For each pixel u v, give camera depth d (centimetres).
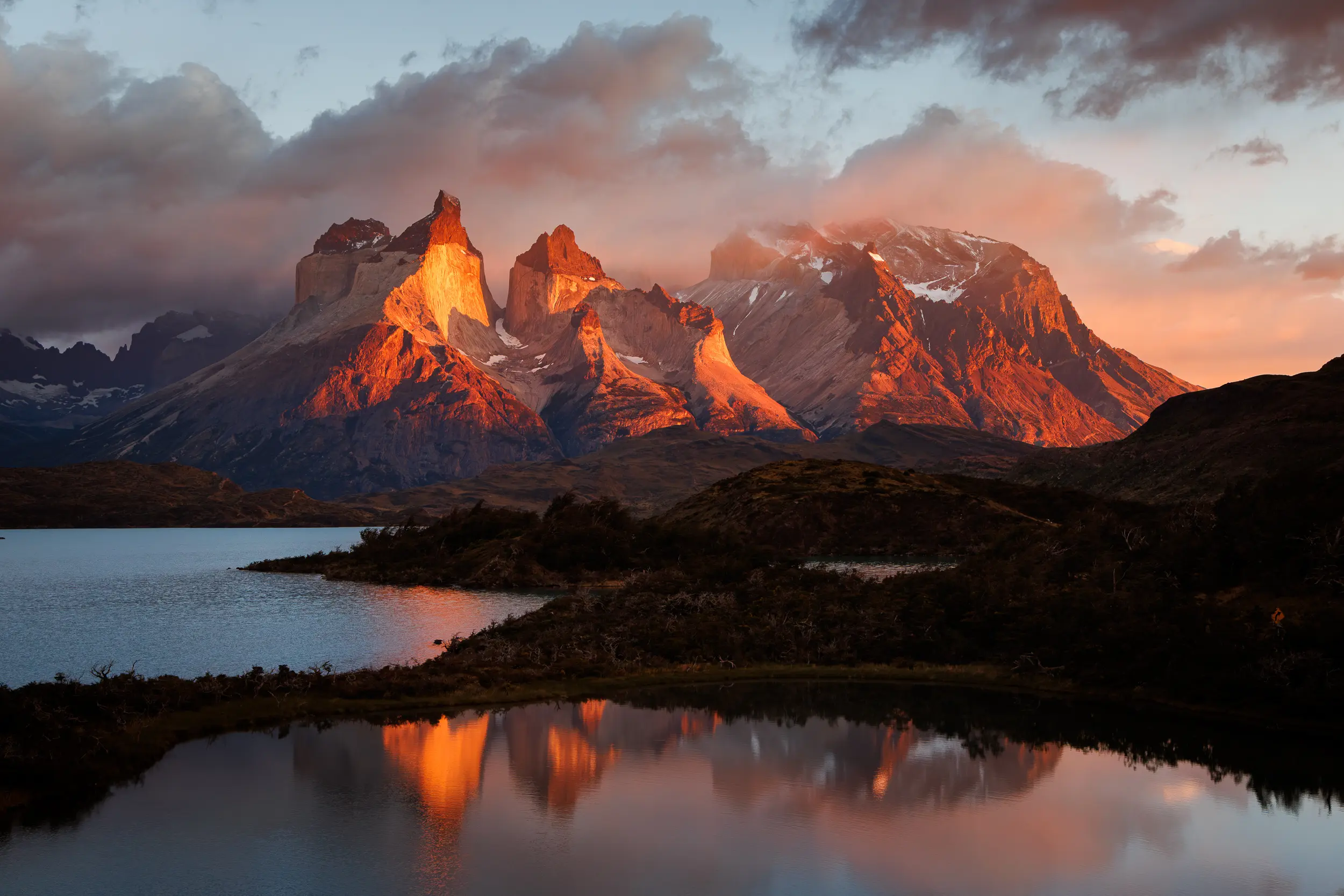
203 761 7888
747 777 7862
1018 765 8250
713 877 5994
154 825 6612
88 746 7531
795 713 9769
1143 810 7238
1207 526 13525
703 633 12100
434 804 7119
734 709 9888
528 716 9550
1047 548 15300
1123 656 10781
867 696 10450
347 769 7781
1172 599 11500
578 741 8744
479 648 11912
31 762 7106
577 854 6291
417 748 8388
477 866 6106
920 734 9094
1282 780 7869
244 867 6003
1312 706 9319
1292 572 11512
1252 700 9681
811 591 14212
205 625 16412
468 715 9525
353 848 6316
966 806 7281
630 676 10981
